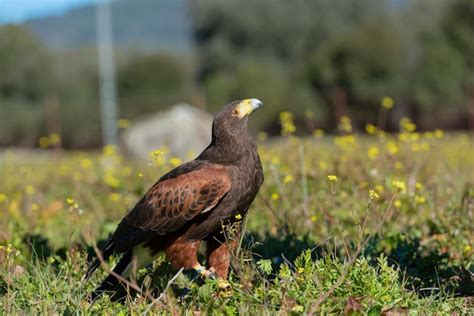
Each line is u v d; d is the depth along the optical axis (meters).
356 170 12.29
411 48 54.16
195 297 7.45
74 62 64.38
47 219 12.66
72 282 7.89
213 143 8.16
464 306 7.25
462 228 9.76
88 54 65.38
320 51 55.28
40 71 59.72
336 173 12.26
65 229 11.41
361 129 52.50
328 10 65.06
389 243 9.20
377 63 51.94
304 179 11.05
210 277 7.79
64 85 59.50
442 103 51.88
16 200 13.91
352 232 9.63
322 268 7.36
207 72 64.38
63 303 7.39
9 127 56.97
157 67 55.88
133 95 54.66
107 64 47.16
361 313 6.67
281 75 57.19
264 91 50.88
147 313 7.08
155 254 8.16
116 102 52.84
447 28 53.44
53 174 18.09
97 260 7.96
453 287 7.65
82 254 9.02
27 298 7.57
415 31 55.66
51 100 57.16
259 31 64.31
